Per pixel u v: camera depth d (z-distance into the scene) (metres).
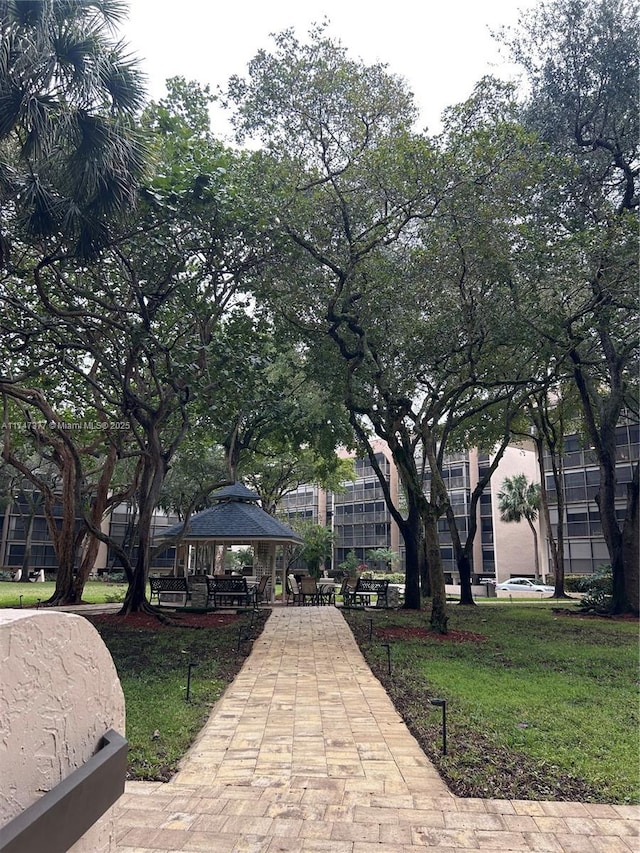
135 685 7.24
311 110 11.96
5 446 18.11
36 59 7.56
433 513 13.16
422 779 4.38
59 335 12.01
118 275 12.50
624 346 16.14
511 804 3.97
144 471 15.60
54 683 1.20
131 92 8.80
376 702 6.57
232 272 12.48
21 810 1.05
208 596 17.62
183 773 4.45
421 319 12.60
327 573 34.25
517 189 11.44
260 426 21.36
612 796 4.10
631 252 11.52
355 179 12.19
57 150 8.63
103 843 1.31
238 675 8.00
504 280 11.59
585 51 15.09
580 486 36.44
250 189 11.67
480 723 5.70
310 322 14.27
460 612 18.88
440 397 15.11
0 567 45.12
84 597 22.98
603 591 20.55
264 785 4.23
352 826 3.62
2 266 9.73
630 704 6.62
